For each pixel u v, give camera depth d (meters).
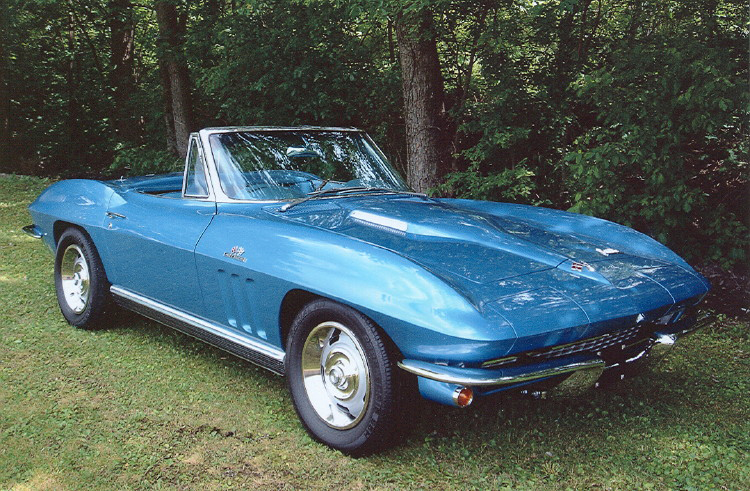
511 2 7.52
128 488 2.65
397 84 9.30
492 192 7.48
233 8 11.04
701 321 3.35
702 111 5.77
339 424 2.93
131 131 15.92
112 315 4.56
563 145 7.73
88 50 17.42
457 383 2.50
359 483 2.71
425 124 7.98
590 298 2.79
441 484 2.71
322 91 9.66
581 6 7.12
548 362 2.68
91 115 17.19
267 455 2.92
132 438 3.05
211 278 3.44
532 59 7.63
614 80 6.11
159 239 3.75
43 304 5.13
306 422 3.06
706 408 3.46
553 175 7.83
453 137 8.56
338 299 2.79
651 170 5.95
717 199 6.46
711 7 6.26
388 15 7.57
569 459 2.91
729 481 2.72
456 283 2.69
